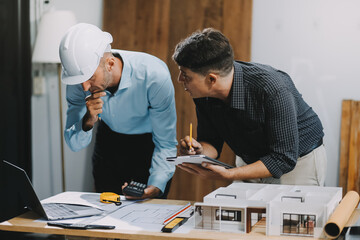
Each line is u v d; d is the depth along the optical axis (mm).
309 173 2191
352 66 3262
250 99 1963
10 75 3305
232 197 1804
